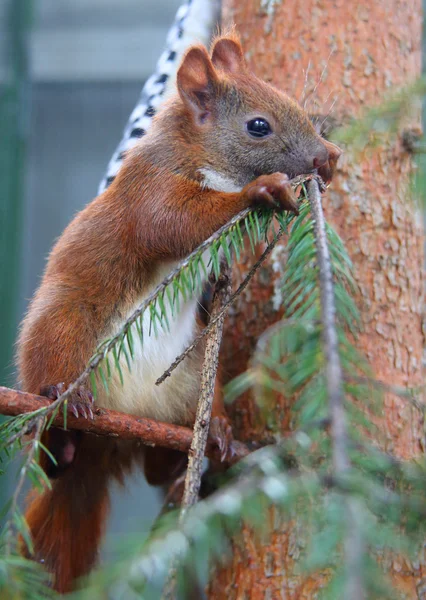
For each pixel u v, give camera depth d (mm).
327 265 658
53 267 802
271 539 779
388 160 813
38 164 1073
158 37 1095
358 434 637
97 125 1080
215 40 830
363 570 473
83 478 805
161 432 751
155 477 823
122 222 791
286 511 635
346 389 646
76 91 1083
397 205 812
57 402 694
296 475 637
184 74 802
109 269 789
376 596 504
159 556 583
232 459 788
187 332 804
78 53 1086
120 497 829
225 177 795
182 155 794
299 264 673
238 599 782
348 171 812
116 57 1088
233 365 818
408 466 671
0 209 1013
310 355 649
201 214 770
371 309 802
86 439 803
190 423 808
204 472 803
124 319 788
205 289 807
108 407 789
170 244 774
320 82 822
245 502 618
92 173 1074
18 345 800
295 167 790
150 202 783
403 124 789
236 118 797
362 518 502
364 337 798
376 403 649
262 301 815
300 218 703
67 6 1101
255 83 804
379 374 797
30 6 1057
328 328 630
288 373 664
